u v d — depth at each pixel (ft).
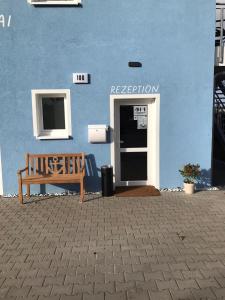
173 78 26.55
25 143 26.63
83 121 26.66
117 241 18.22
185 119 27.02
